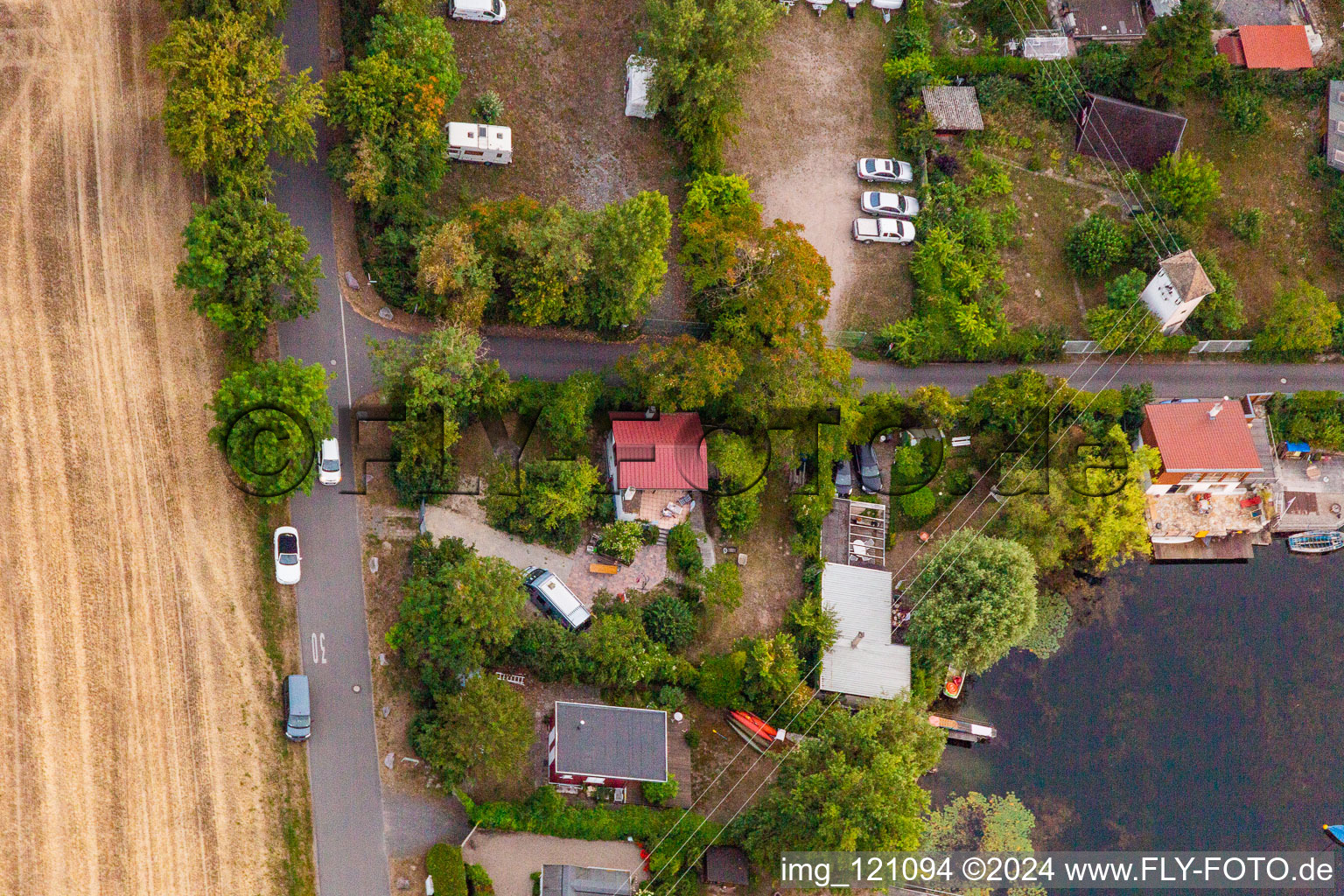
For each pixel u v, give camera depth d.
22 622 90.81
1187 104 129.75
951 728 109.94
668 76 110.50
